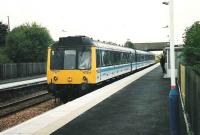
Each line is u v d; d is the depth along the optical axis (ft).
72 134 27.78
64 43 64.64
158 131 28.19
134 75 107.76
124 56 99.96
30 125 31.45
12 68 135.03
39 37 162.61
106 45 75.87
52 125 31.32
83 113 37.60
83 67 63.21
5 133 28.32
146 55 182.80
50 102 67.51
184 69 40.91
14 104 63.10
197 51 41.09
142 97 51.24
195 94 24.49
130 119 33.68
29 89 82.94
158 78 93.15
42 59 165.58
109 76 77.25
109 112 38.06
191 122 29.19
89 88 63.16
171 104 22.88
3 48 173.58
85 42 63.72
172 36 22.20
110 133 27.84
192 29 51.90
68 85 63.82
